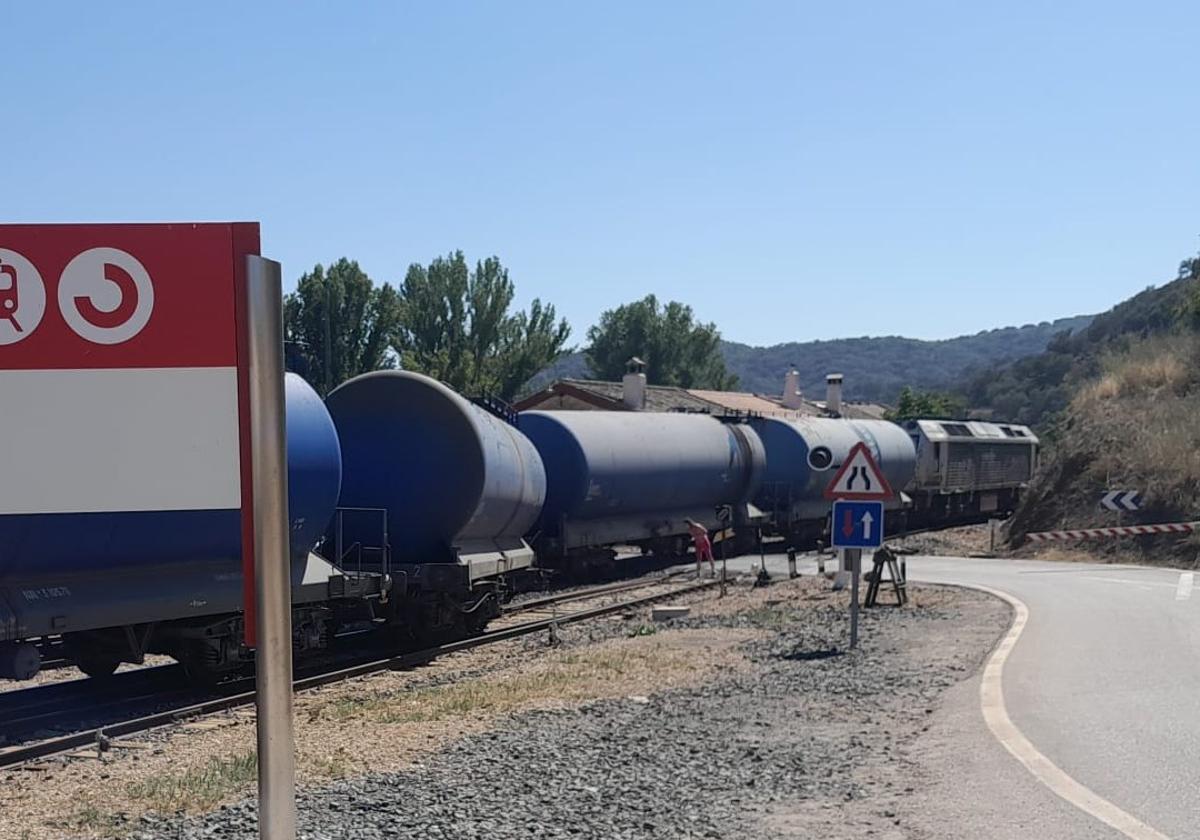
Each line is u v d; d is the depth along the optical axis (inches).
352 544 692.7
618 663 558.3
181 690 528.4
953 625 662.5
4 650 424.2
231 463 146.3
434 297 2689.5
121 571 457.4
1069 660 501.0
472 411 703.7
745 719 396.8
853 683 465.7
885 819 260.8
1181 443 1332.4
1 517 405.1
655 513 1189.1
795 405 2748.5
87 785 339.0
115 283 145.6
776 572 1141.7
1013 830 251.0
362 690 527.2
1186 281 3801.7
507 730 394.9
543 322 2783.0
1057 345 5162.4
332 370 2294.5
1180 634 587.2
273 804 141.6
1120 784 289.6
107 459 145.6
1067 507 1392.7
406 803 286.5
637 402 1990.7
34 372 145.3
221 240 145.9
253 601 143.1
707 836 251.3
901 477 1641.2
